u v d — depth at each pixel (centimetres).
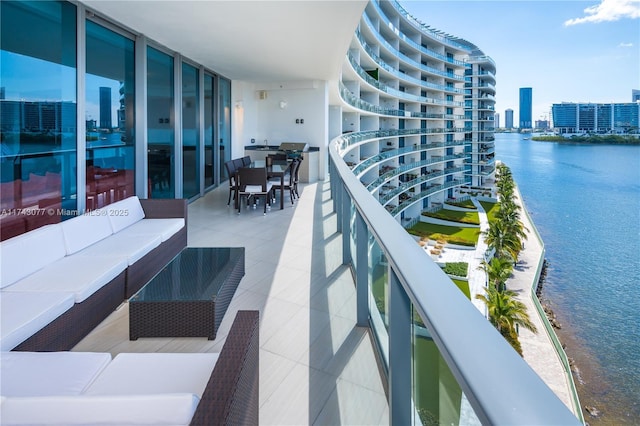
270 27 546
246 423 136
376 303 248
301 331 274
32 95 391
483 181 4897
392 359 153
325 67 879
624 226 2291
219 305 278
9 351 191
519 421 50
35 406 106
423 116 3447
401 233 163
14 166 375
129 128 571
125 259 312
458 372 64
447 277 109
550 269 1831
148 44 615
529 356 961
